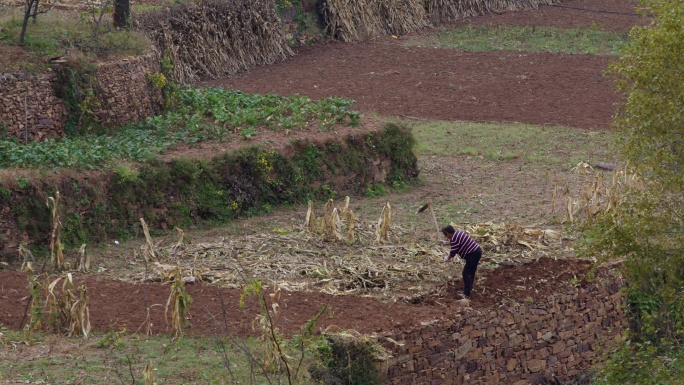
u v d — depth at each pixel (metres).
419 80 60.00
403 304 26.53
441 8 75.75
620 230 22.75
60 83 36.84
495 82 60.00
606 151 46.25
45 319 24.27
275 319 24.42
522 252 31.25
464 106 54.41
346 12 69.38
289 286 27.58
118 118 38.66
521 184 41.34
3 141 33.84
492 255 30.84
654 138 23.02
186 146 36.81
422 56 66.25
